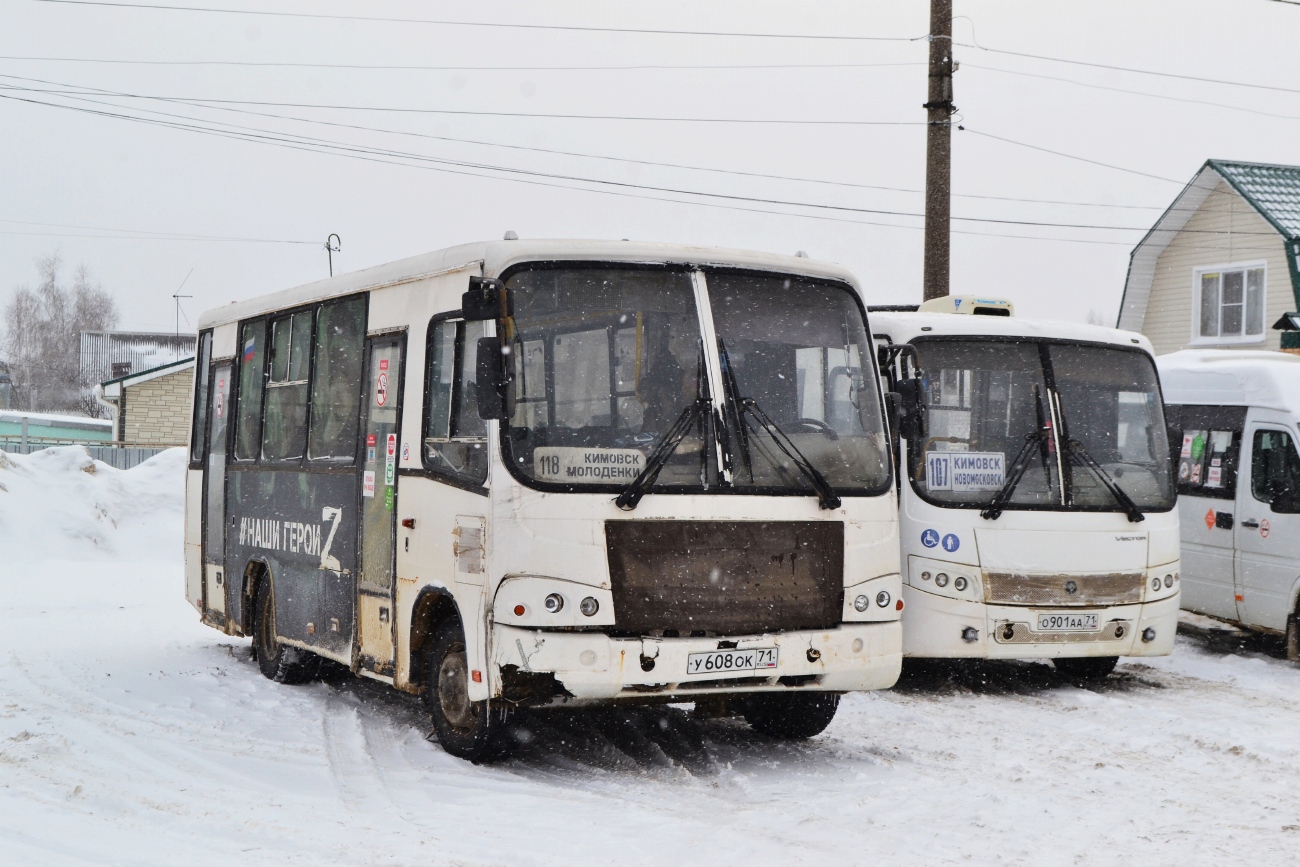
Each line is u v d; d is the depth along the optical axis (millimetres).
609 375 7988
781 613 8008
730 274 8430
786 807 7305
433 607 8844
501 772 8188
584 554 7625
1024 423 11797
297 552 11047
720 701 8672
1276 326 21766
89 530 24062
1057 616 11438
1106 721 10102
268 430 11906
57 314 93250
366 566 9688
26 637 14633
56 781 7785
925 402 11586
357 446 9977
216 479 13156
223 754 8672
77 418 55344
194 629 15672
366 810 7188
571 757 8688
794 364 8438
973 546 11359
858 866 6102
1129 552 11750
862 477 8508
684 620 7750
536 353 7867
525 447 7754
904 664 13156
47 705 10273
